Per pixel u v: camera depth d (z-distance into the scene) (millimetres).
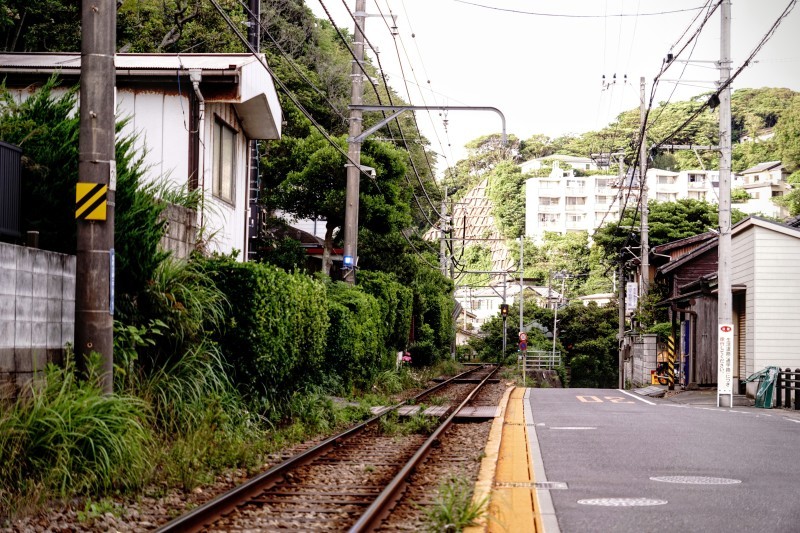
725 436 13508
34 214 10016
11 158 9258
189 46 26641
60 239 10109
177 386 10617
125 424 8734
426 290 42156
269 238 28984
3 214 9070
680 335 34719
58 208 10016
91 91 9312
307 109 36875
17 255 8609
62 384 8734
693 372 31094
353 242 24250
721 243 23500
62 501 7648
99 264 9258
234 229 18828
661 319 41125
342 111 38688
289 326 13812
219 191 17797
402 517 7684
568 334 68438
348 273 24172
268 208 29703
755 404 23000
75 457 8109
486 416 17312
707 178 112125
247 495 8453
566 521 6980
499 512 7324
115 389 9891
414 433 14922
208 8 27000
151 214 10820
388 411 16547
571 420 16703
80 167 9312
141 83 16266
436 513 7121
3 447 7707
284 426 13914
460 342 95000
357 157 24062
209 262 12539
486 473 9609
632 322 43844
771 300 25141
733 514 7285
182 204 13844
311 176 28141
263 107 18609
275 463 10828
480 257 119812
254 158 23328
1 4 19297
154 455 9148
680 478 9281
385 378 25891
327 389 19781
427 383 33125
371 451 12297
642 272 39219
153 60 16812
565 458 10922
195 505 8086
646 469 9961
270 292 12867
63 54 17656
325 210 28312
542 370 56531
